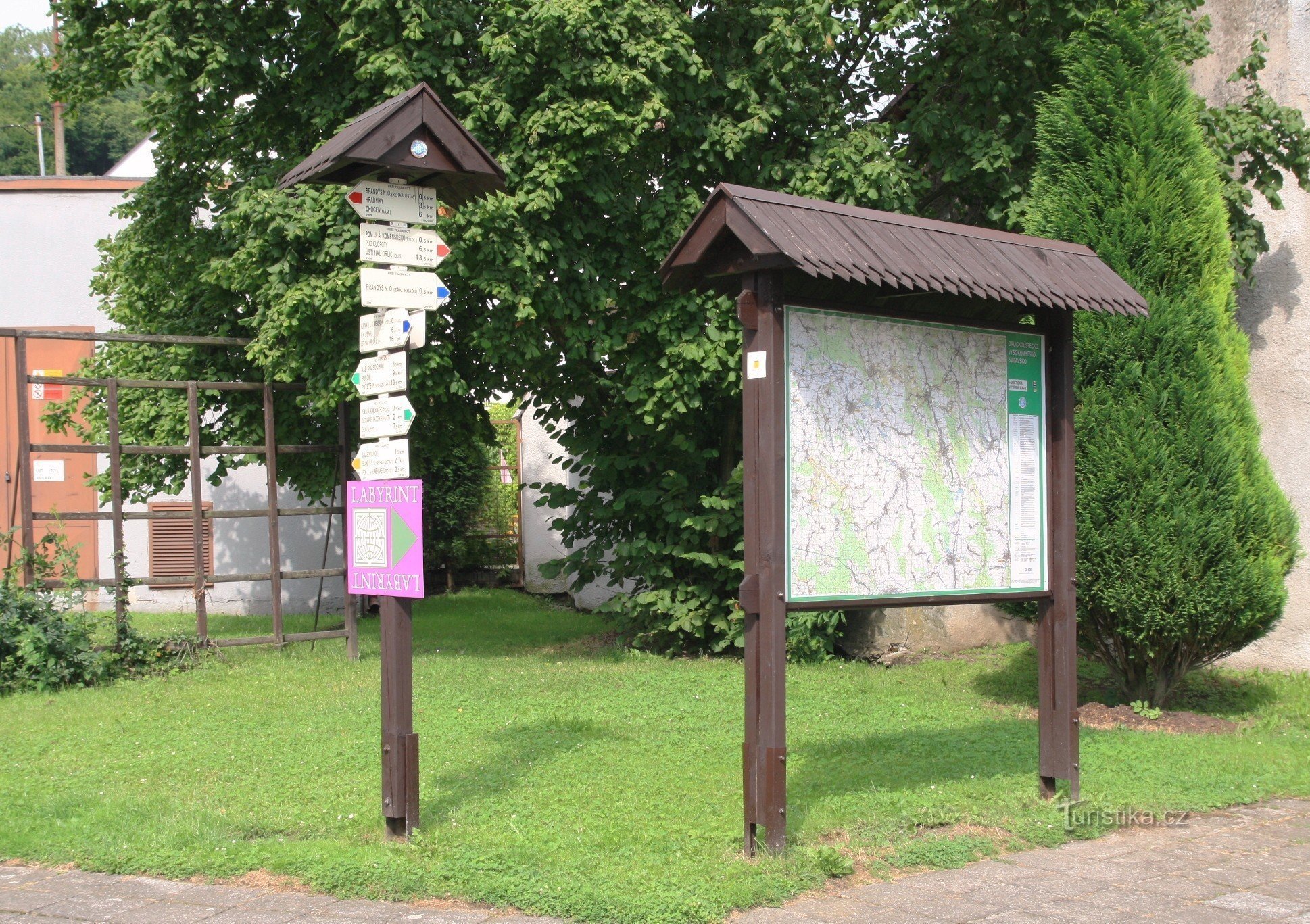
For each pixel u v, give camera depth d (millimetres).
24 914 4520
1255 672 9938
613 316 10398
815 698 8812
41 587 9312
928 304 5992
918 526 5688
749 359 5188
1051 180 8656
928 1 9797
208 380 10930
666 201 9992
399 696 5332
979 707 8570
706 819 5613
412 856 5059
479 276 9203
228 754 6883
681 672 9859
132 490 11477
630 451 11555
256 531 15180
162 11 9188
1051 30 10078
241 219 9391
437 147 5426
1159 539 7809
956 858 5168
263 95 10250
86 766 6680
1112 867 5137
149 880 4922
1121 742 7469
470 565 17594
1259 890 4836
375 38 9227
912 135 10555
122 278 11695
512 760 6754
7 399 15008
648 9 9430
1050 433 6242
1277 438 10188
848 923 4406
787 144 10359
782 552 5121
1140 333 8023
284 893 4750
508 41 9008
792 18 10055
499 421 17547
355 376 5613
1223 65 10648
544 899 4527
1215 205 8305
